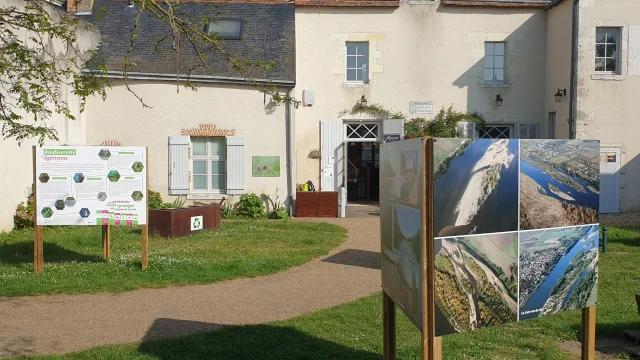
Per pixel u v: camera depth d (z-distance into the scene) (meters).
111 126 15.55
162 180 15.63
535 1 17.47
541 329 6.28
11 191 12.39
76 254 9.88
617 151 16.25
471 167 4.05
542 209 4.29
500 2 17.44
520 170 4.22
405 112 17.55
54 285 7.71
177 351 5.37
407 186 4.29
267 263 9.22
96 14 17.47
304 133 17.42
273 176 15.79
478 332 6.18
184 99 15.57
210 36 6.62
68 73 7.26
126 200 8.58
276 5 17.75
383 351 5.08
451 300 4.00
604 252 10.68
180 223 11.84
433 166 3.94
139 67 15.45
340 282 8.26
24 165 12.91
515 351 5.61
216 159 15.98
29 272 8.43
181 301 7.20
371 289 7.86
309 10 17.42
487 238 4.10
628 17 16.00
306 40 17.42
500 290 4.15
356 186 19.19
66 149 8.53
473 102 17.64
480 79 17.62
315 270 9.03
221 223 13.89
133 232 12.18
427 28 17.52
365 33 17.44
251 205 15.38
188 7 17.28
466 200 4.04
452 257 4.00
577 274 4.43
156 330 6.05
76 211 8.54
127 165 8.60
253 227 13.27
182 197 15.65
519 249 4.21
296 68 17.39
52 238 11.23
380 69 17.48
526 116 17.72
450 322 4.00
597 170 4.50
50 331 6.01
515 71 17.66
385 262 4.94
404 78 17.52
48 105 13.27
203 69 15.52
